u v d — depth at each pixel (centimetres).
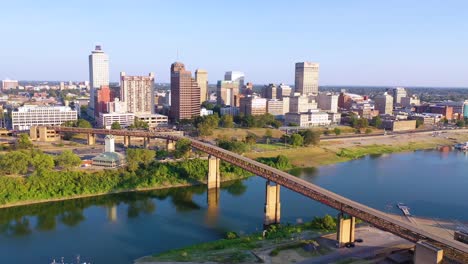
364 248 17038
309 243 17375
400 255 15762
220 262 16062
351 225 17362
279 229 19712
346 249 16962
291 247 17200
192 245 18088
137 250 17738
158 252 17475
